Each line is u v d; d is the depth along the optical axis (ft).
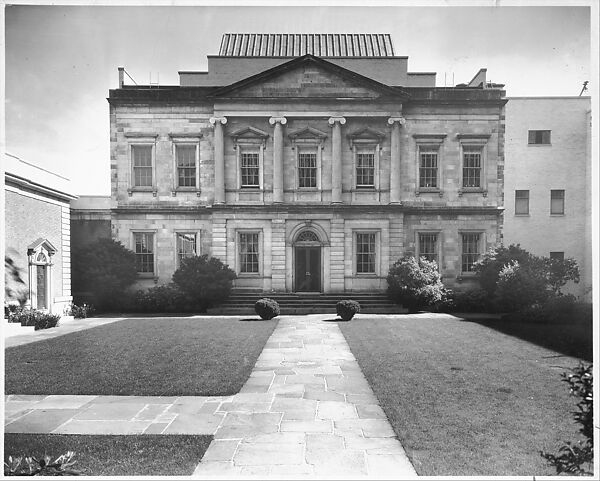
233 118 87.66
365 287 85.87
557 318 63.87
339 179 86.58
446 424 25.61
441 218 87.61
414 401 29.32
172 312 82.38
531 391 31.14
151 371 37.47
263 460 22.02
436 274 80.64
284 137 87.66
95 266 83.71
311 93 86.89
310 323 64.90
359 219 86.28
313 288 87.51
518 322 63.93
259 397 31.30
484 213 87.25
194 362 40.24
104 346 47.57
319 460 21.97
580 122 86.79
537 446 22.80
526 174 87.51
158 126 88.69
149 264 89.04
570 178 86.94
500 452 22.20
